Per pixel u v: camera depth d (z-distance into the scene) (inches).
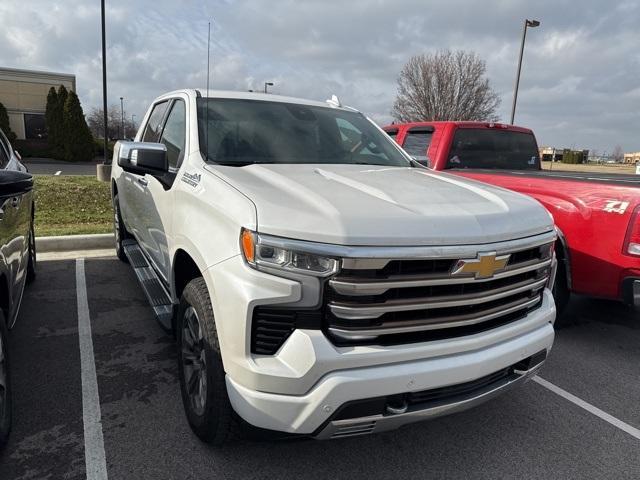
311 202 91.7
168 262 130.0
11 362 145.0
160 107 175.0
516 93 807.7
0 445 102.2
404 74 1186.0
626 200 150.1
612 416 130.9
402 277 86.1
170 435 112.9
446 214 93.7
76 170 893.2
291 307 84.4
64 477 98.8
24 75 1225.4
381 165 145.0
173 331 130.4
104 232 294.7
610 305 221.1
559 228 163.9
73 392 130.0
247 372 85.1
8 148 182.7
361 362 84.7
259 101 151.0
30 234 194.9
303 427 84.5
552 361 163.5
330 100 176.2
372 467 105.9
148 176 153.9
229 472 101.9
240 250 87.7
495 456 111.9
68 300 197.0
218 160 123.5
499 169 246.2
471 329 97.7
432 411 91.4
